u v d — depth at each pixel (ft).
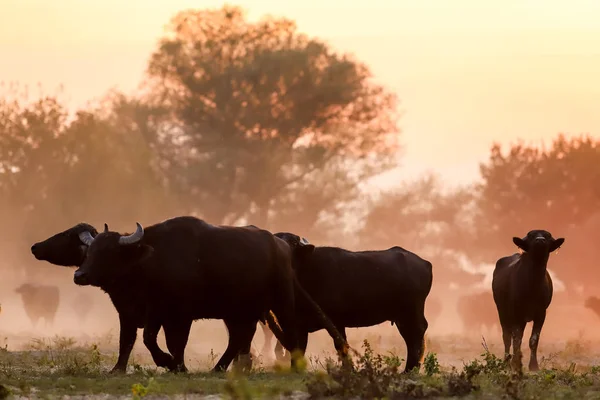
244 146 440.45
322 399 77.77
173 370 100.07
